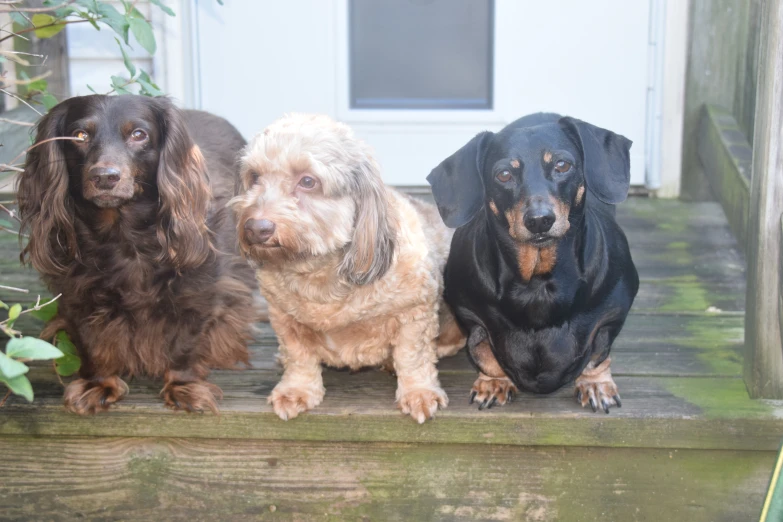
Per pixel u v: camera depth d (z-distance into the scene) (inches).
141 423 66.3
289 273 63.8
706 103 92.5
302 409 65.3
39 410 66.2
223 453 66.9
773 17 62.7
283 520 67.7
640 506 66.4
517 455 66.0
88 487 67.7
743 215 83.8
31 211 66.8
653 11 91.4
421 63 100.9
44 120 66.3
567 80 93.5
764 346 65.2
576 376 65.7
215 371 70.7
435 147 95.3
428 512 67.0
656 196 94.6
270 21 92.9
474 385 67.1
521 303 64.2
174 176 66.2
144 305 66.9
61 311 67.7
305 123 63.5
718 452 65.4
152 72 90.1
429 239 69.2
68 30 89.1
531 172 61.4
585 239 63.6
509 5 92.3
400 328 65.6
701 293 78.7
